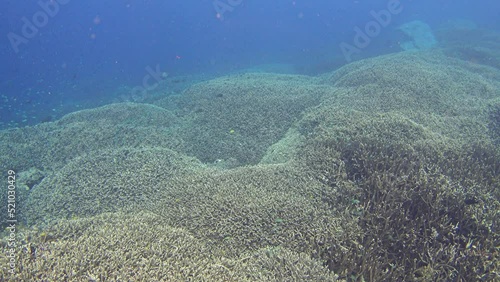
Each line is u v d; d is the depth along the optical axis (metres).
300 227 4.89
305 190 5.96
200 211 5.60
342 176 6.11
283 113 12.77
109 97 26.73
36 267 3.50
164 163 8.27
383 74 13.95
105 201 7.12
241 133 11.84
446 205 5.03
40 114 22.98
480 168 6.30
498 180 5.89
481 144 7.47
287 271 3.94
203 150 10.94
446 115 10.46
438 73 14.81
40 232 4.87
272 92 14.91
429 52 21.59
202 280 3.53
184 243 4.47
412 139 7.38
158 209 6.18
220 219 5.30
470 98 12.47
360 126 7.98
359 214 5.09
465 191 5.37
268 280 3.82
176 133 11.93
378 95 11.53
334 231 4.73
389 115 8.80
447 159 6.45
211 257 4.39
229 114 13.11
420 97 11.58
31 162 10.32
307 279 3.79
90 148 10.68
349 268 4.23
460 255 4.34
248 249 4.70
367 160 6.31
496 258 4.20
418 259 4.41
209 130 12.16
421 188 5.28
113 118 13.45
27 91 33.75
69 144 11.00
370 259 4.29
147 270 3.59
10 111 24.30
